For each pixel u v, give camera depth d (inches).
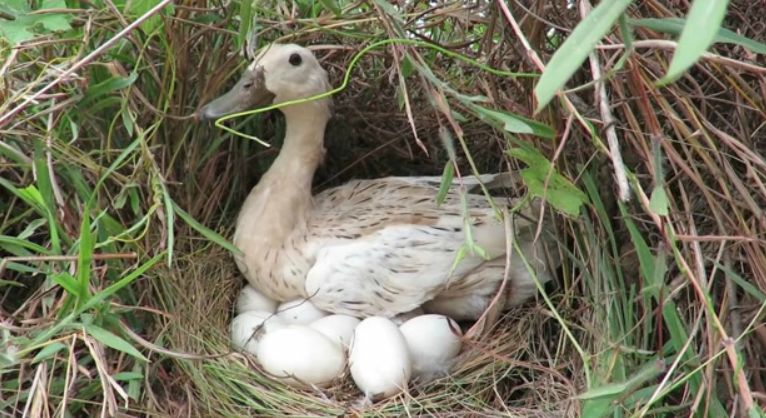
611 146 56.1
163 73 82.7
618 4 42.3
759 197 70.8
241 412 72.6
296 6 91.3
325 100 86.0
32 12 72.1
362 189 89.5
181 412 70.6
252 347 80.2
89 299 65.9
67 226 72.8
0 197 80.0
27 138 75.5
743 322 66.8
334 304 82.3
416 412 74.5
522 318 82.7
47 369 67.1
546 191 65.1
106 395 62.6
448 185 68.0
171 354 67.4
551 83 40.6
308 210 86.4
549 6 72.4
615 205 77.8
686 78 73.2
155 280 77.4
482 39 80.2
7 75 70.8
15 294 78.0
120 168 79.5
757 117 73.5
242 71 90.2
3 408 65.0
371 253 81.5
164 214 77.4
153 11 63.6
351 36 88.4
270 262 84.0
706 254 70.9
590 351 73.5
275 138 97.9
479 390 77.3
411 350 78.3
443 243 81.7
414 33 82.2
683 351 59.2
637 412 60.3
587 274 75.9
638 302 73.0
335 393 76.1
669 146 65.4
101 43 78.4
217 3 86.0
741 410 60.9
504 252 82.0
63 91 75.1
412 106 95.7
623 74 66.2
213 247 88.0
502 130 68.4
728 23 74.9
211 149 87.1
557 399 72.9
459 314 86.4
